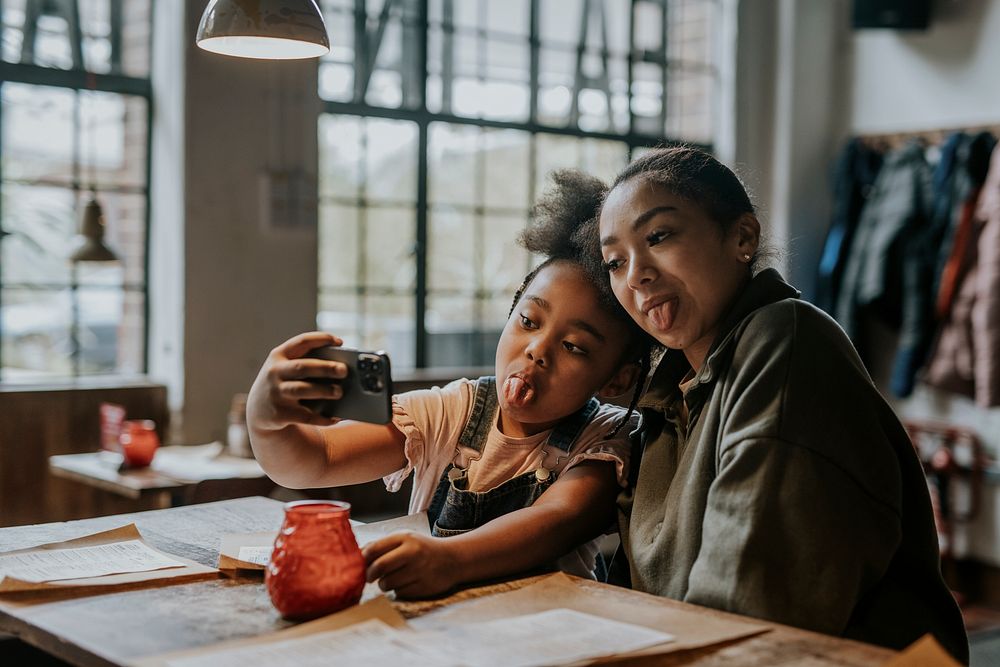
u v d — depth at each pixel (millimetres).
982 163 4543
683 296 1220
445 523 1368
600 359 1320
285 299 4270
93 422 3879
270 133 4199
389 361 1117
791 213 5324
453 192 4809
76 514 3850
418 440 1386
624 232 1231
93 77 4027
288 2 1712
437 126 4734
